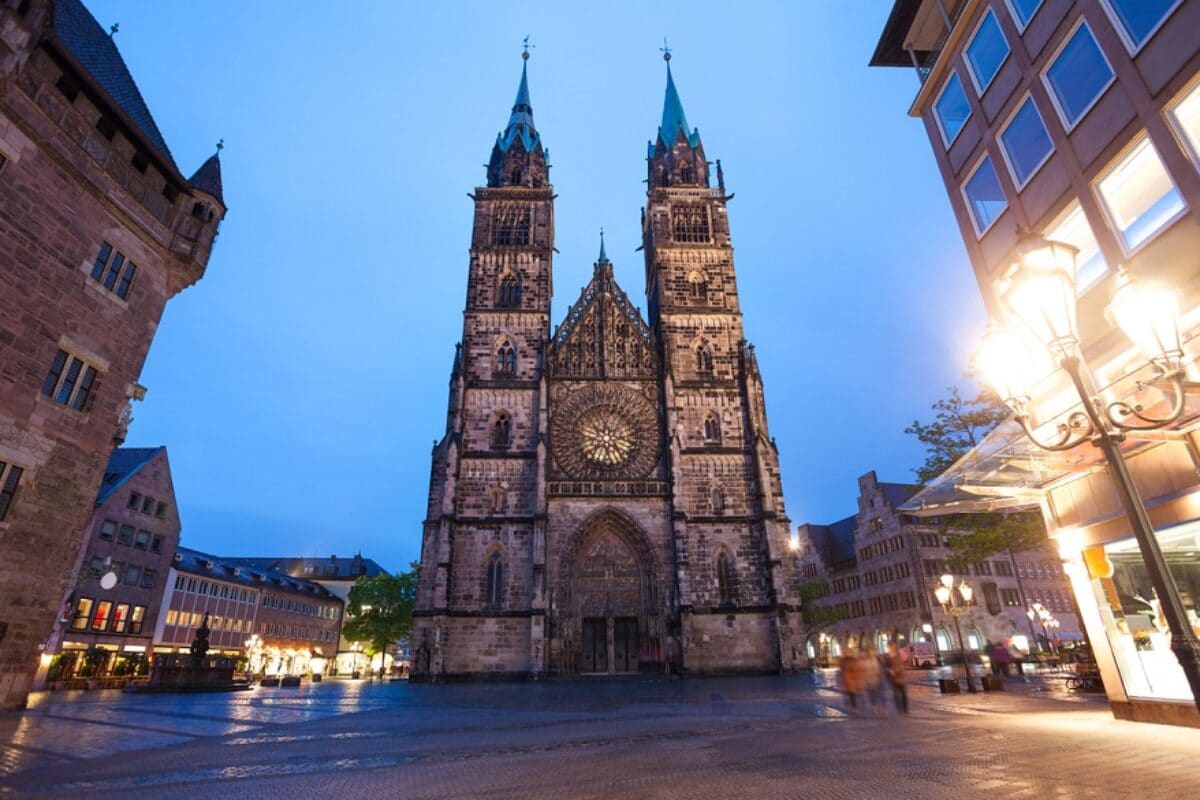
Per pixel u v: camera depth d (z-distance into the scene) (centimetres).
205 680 3822
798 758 1222
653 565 5072
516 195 6644
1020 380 1011
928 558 8331
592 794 952
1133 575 1587
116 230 2512
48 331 2222
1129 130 1590
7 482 2092
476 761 1281
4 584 2069
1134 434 1385
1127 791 859
